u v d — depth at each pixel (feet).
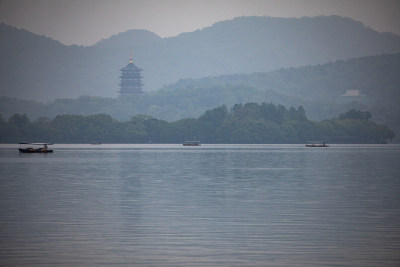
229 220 612.70
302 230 555.69
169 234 536.01
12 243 496.23
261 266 421.59
